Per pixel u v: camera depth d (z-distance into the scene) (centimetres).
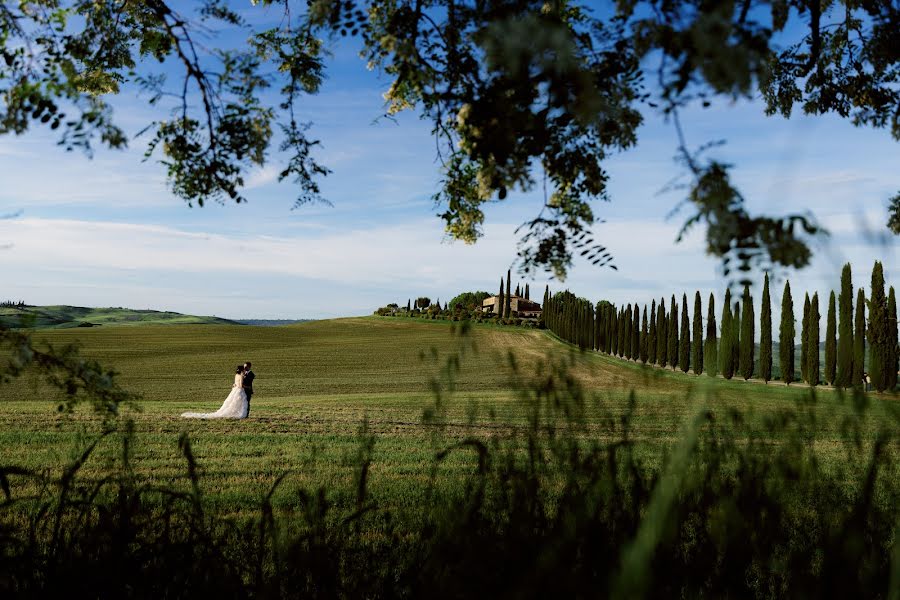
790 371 2706
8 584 188
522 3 277
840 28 431
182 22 360
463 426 1301
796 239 187
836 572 141
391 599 183
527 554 146
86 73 449
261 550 188
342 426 1357
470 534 154
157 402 2145
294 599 178
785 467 163
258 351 5319
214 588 192
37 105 308
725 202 201
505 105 279
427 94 375
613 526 144
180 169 371
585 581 131
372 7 372
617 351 4912
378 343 6050
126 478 203
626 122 282
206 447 1013
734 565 152
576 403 178
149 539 226
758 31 222
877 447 154
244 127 373
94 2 432
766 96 452
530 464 171
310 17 359
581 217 319
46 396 2239
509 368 179
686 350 3756
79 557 194
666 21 229
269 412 1717
